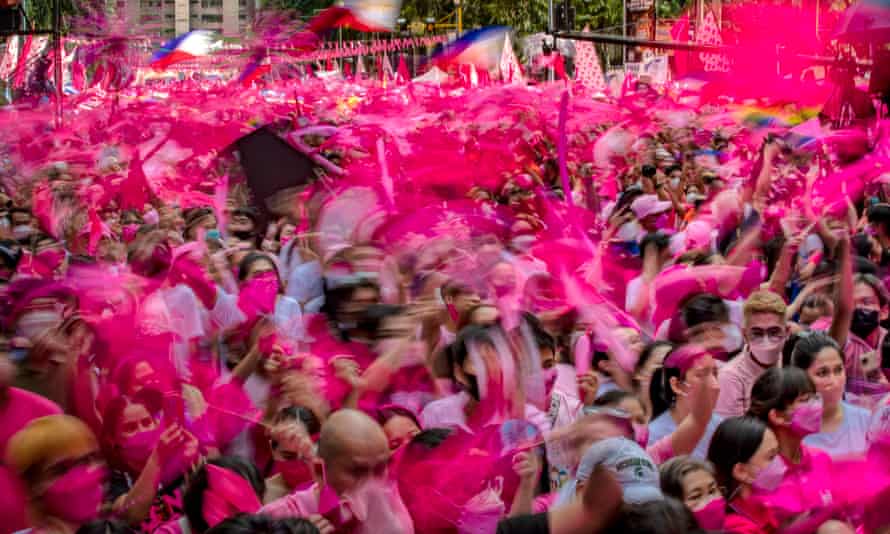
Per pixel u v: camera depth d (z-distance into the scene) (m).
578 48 22.62
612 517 3.93
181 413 4.50
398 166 10.71
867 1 10.31
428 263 6.27
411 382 4.92
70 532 3.99
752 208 8.80
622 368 5.21
